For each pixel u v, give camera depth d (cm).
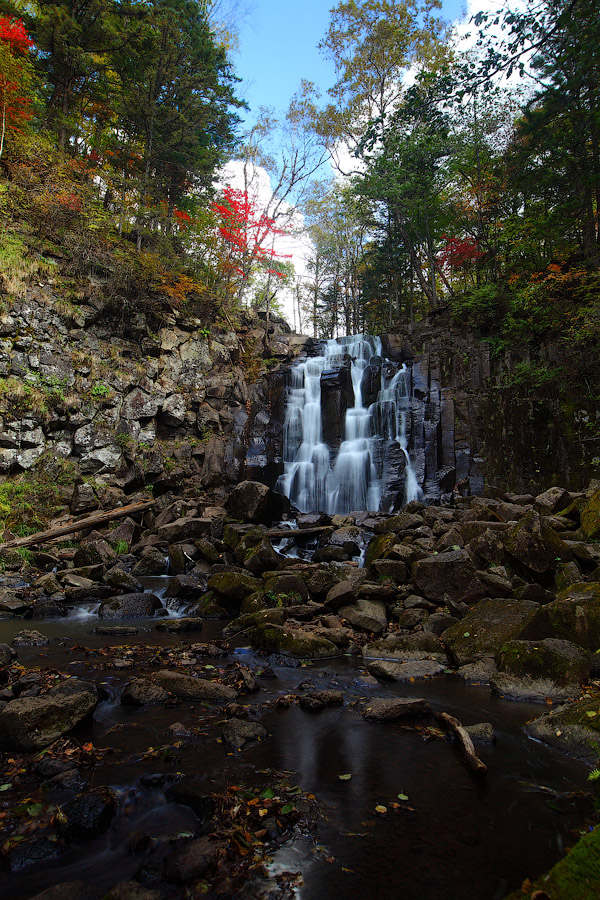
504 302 1855
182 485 1822
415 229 2667
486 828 303
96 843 289
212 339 2233
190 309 2220
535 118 1073
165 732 434
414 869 265
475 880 257
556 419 1515
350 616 784
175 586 1003
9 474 1439
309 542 1327
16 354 1498
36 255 1675
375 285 3406
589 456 1441
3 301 1495
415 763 387
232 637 753
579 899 188
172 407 1931
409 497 1678
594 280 1661
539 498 1180
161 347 1980
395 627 764
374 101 2844
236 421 2094
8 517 1343
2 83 1750
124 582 1012
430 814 317
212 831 297
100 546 1271
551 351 1639
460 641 647
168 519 1495
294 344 2592
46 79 2223
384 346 2178
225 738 418
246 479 1881
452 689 555
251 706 491
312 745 416
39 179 1839
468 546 914
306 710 494
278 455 1997
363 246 3541
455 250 2414
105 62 2281
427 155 2248
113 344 1819
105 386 1712
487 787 351
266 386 2172
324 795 338
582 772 373
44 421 1514
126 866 272
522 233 1966
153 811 322
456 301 2014
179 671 590
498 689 538
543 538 802
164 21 2219
